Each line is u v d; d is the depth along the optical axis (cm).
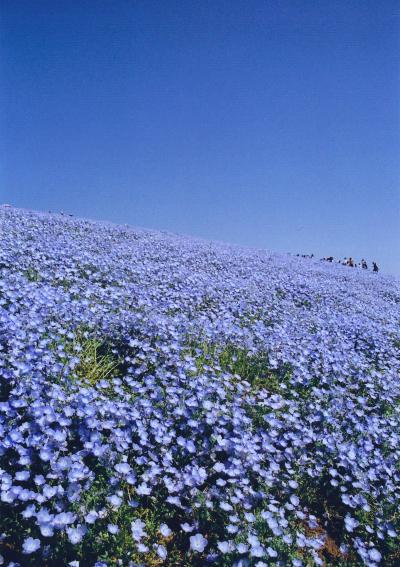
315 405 614
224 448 464
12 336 561
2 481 360
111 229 1919
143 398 531
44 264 961
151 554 363
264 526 391
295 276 1653
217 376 636
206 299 1030
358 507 457
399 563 407
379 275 3056
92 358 614
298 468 481
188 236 2786
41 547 329
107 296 846
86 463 423
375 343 955
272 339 792
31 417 441
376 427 580
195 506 397
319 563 370
